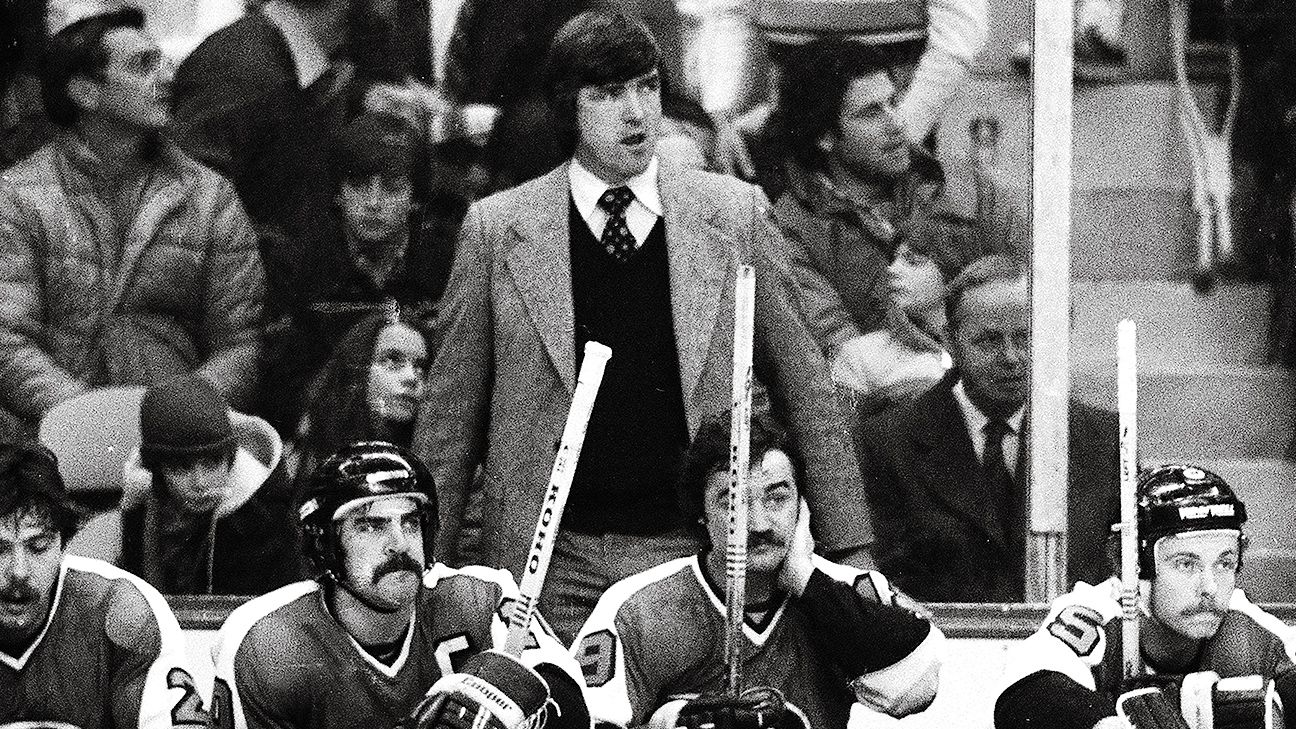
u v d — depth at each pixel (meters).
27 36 26.28
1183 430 26.95
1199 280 27.05
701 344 25.27
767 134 26.27
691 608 19.56
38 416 26.00
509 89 26.02
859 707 22.98
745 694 18.19
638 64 25.42
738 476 18.28
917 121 26.42
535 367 25.33
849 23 26.34
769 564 19.08
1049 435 26.23
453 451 25.72
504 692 16.98
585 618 24.64
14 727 18.91
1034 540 26.12
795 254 26.11
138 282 26.27
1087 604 19.11
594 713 18.88
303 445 26.22
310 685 18.34
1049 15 26.39
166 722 18.75
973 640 25.50
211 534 26.03
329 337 26.31
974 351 26.38
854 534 26.06
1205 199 27.08
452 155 26.14
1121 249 27.00
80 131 26.30
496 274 25.59
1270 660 19.66
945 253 26.38
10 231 26.09
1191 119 27.05
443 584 19.09
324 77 26.38
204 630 25.56
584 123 25.47
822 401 26.05
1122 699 18.39
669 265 25.39
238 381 26.25
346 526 17.95
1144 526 19.06
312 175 26.41
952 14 26.41
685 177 25.81
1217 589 18.91
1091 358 26.86
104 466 26.05
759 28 26.33
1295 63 26.92
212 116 26.41
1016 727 18.52
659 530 24.80
